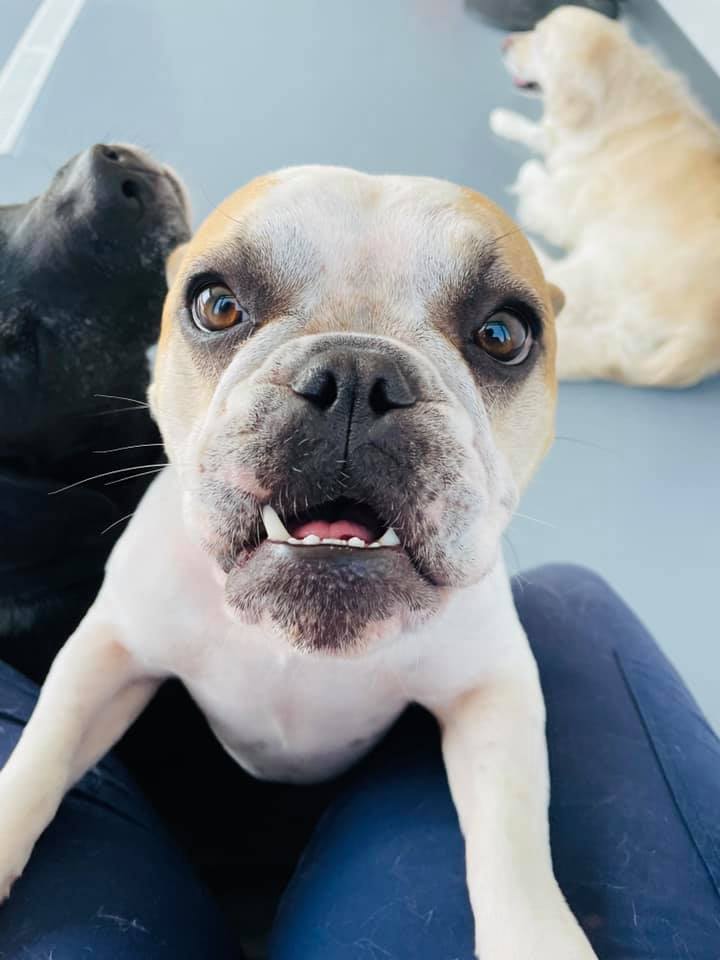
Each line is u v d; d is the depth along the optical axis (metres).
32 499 0.39
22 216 0.45
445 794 0.31
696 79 0.97
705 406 0.70
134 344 0.45
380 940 0.26
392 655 0.30
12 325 0.42
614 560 0.58
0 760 0.30
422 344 0.26
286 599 0.22
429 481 0.23
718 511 0.62
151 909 0.27
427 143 0.90
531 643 0.37
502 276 0.28
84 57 0.94
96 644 0.32
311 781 0.38
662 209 0.76
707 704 0.51
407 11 1.09
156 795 0.41
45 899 0.26
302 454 0.22
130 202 0.43
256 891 0.39
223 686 0.32
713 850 0.28
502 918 0.24
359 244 0.27
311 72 0.97
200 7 1.04
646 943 0.25
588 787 0.30
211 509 0.24
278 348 0.25
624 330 0.71
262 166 0.82
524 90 0.97
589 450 0.66
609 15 1.08
